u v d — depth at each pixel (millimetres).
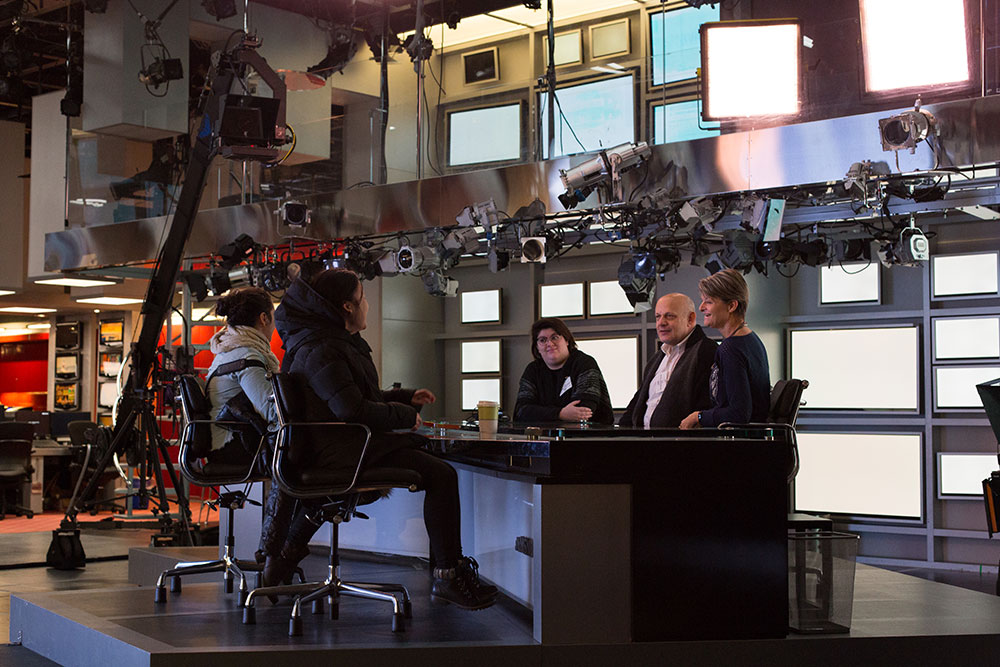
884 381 8750
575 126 7609
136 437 8125
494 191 7922
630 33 7398
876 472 8742
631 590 3637
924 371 8578
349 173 8711
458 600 4000
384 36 8930
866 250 8000
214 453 4742
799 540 3855
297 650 3520
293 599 4547
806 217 7402
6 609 5871
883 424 8758
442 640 3680
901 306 8734
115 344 15727
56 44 11141
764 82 6699
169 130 9898
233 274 9445
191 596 4703
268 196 9188
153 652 3469
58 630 4277
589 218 7770
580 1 7578
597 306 9852
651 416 4977
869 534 8781
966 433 8414
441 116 8266
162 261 8188
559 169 7613
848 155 6434
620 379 9656
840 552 3869
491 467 4305
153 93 9906
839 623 3854
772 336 8992
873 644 3779
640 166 7191
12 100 11742
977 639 3867
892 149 6129
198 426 4695
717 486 3713
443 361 10898
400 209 8414
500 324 10492
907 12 6195
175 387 8016
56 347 16734
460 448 4035
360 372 4004
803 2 6766
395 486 3906
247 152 7402
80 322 16438
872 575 5434
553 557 3607
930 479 8484
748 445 3746
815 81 6629
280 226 9039
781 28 6652
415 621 4070
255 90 8523
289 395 3881
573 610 3609
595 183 7273
